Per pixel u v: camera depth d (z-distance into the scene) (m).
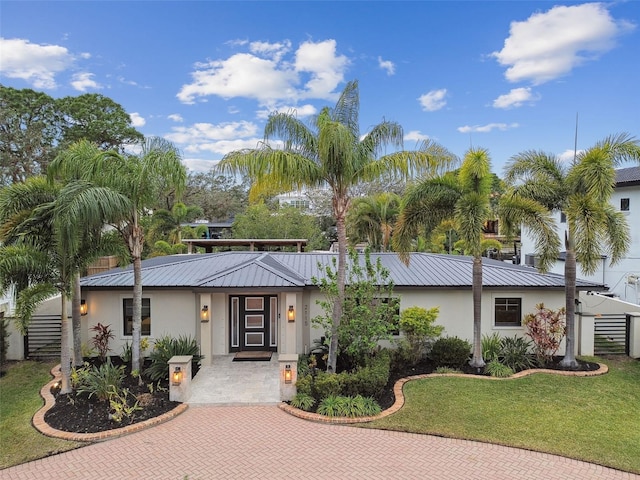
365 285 12.05
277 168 10.66
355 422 9.02
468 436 8.37
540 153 12.44
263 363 13.31
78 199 9.02
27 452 7.82
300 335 13.73
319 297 14.06
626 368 12.55
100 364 12.79
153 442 8.24
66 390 10.27
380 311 11.87
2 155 31.45
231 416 9.45
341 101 11.71
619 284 22.56
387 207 33.09
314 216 49.34
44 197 10.80
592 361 13.03
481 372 12.08
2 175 31.03
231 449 7.98
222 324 14.28
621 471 7.16
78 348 12.16
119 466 7.38
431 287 13.55
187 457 7.69
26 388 11.09
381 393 10.52
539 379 11.45
